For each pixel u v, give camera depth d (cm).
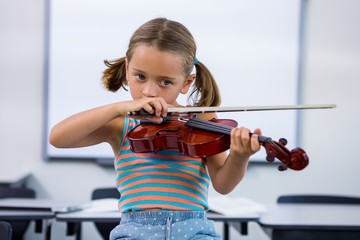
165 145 247
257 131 221
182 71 248
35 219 423
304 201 549
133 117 240
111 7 705
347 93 729
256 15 718
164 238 236
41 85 705
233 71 717
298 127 723
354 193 734
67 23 703
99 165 708
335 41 728
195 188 247
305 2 723
